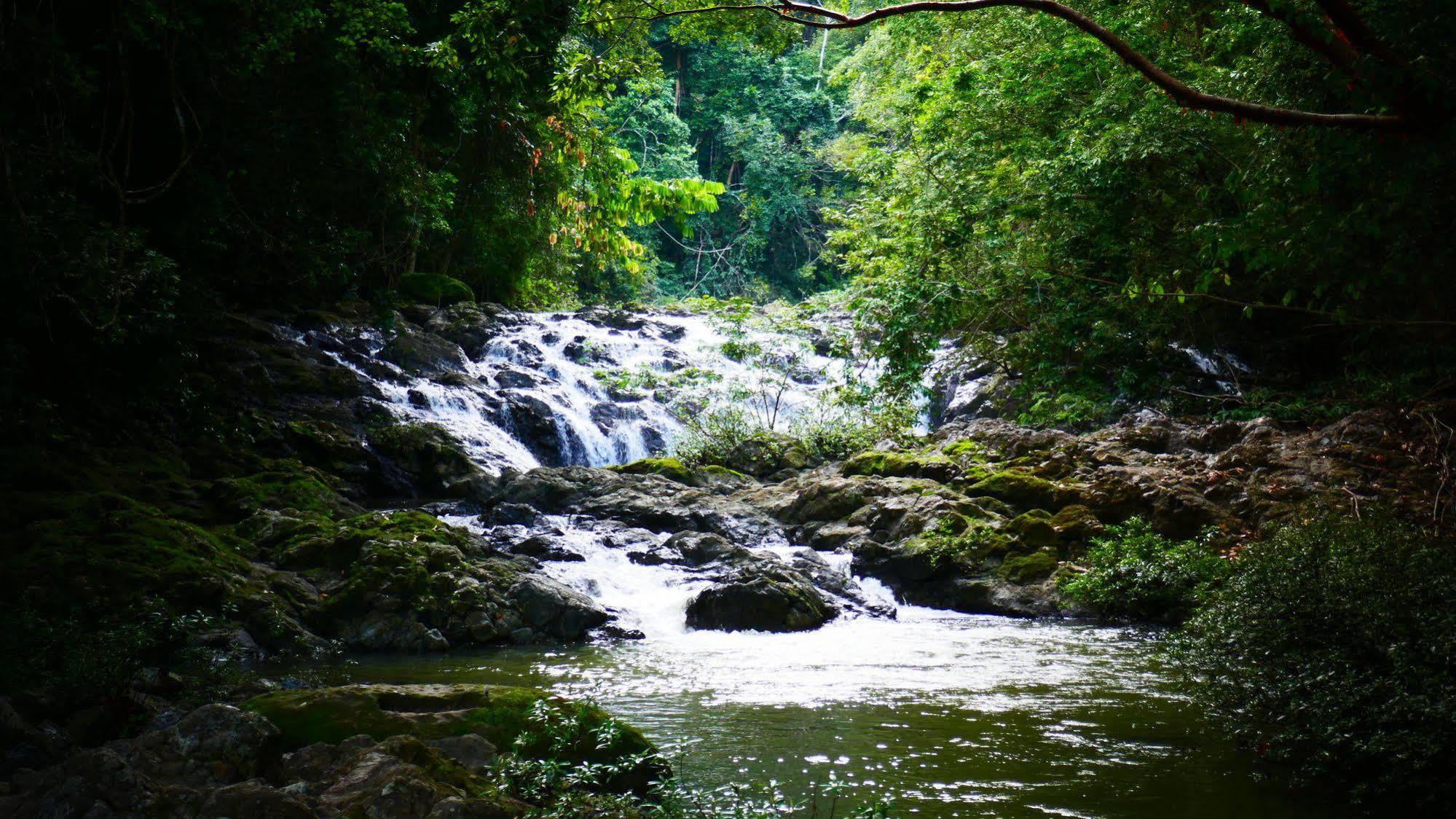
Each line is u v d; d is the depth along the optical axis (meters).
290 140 17.47
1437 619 6.08
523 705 6.03
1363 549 6.86
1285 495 14.27
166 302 14.24
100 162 13.41
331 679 9.70
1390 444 15.23
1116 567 13.47
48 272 12.18
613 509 16.72
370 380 20.05
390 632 11.55
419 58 15.95
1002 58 18.89
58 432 14.06
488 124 21.27
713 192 23.31
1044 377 18.66
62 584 10.40
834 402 20.77
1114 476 15.38
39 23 12.08
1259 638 6.69
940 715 8.22
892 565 14.89
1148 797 6.06
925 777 6.52
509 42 11.66
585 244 25.69
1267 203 9.92
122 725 6.39
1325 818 5.61
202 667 9.09
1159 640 11.79
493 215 26.47
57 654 7.37
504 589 12.61
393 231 25.16
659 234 52.78
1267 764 6.76
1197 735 7.54
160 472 14.55
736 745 7.29
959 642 11.81
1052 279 17.98
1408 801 5.84
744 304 23.44
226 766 4.83
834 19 7.87
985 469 16.75
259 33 15.02
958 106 19.47
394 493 17.72
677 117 50.88
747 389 22.05
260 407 18.12
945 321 15.10
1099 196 16.06
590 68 11.79
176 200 16.72
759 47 12.02
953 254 17.80
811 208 53.38
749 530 16.36
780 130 54.75
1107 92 16.44
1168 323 18.28
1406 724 5.91
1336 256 10.05
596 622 12.44
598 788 5.70
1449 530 12.26
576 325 25.92
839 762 6.86
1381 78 6.33
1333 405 17.95
